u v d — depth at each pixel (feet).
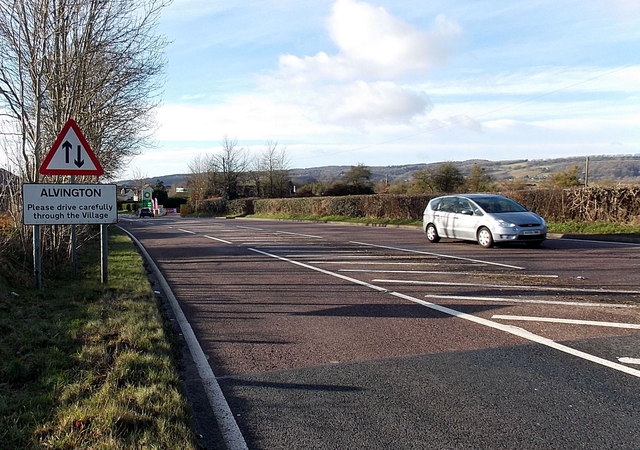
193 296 29.25
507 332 20.06
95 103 39.73
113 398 13.24
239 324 22.59
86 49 33.71
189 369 16.89
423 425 12.53
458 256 43.47
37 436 11.29
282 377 15.98
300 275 35.65
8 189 33.68
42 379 14.69
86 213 29.17
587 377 15.34
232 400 14.29
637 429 12.13
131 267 38.45
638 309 22.99
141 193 285.43
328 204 126.82
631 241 50.98
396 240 61.11
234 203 201.98
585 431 12.07
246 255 49.42
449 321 21.98
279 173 228.43
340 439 11.93
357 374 16.07
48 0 31.19
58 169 27.99
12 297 24.80
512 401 13.80
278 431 12.41
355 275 34.86
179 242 68.80
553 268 35.47
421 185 157.48
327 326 21.79
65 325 20.45
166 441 11.10
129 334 19.08
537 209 69.82
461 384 15.05
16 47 31.24
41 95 32.09
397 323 21.90
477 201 52.44
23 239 32.58
